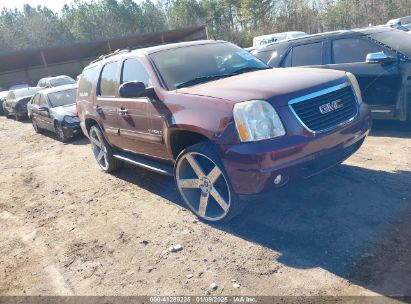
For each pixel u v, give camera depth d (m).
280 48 7.77
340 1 38.78
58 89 12.30
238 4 55.59
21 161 9.34
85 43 32.94
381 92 6.39
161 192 5.55
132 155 5.86
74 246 4.34
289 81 3.86
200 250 3.79
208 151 3.87
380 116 6.50
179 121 4.04
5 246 4.68
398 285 2.85
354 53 6.74
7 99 18.61
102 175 6.88
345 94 4.04
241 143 3.51
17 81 37.75
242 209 3.97
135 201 5.36
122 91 4.40
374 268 3.07
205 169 4.12
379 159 5.29
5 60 32.75
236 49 5.46
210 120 3.74
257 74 4.39
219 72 4.78
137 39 36.06
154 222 4.58
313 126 3.61
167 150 4.54
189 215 4.61
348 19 37.53
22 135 13.45
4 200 6.48
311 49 7.28
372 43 6.53
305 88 3.68
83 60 40.94
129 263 3.79
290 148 3.44
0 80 37.38
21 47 64.44
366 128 4.18
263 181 3.45
